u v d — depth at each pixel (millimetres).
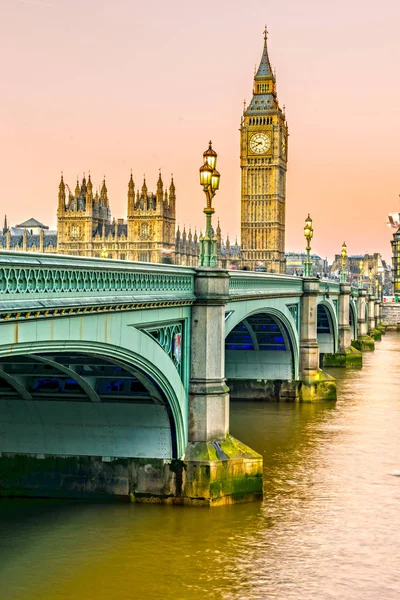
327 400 72562
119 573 31531
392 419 64062
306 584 31469
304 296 72875
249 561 33281
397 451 52531
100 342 28516
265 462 49312
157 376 34281
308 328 73000
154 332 35156
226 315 48281
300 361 72875
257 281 55625
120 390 36188
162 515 36844
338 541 35812
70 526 35281
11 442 37938
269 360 71812
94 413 36625
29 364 33062
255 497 39594
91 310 27188
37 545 33500
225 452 38625
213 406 38844
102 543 33969
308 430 59219
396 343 158625
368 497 42188
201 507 37562
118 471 37750
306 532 36594
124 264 30969
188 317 38469
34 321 23953
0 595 29359
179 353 37688
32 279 23469
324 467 48188
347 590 31125
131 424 37219
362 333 145250
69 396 35781
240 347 71562
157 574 31609
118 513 36719
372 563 33594
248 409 68000
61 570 31547
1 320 21688
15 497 38156
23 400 36156
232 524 36812
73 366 33219
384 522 38312
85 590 30078
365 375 96625
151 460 37594
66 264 25312
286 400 71688
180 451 37500
